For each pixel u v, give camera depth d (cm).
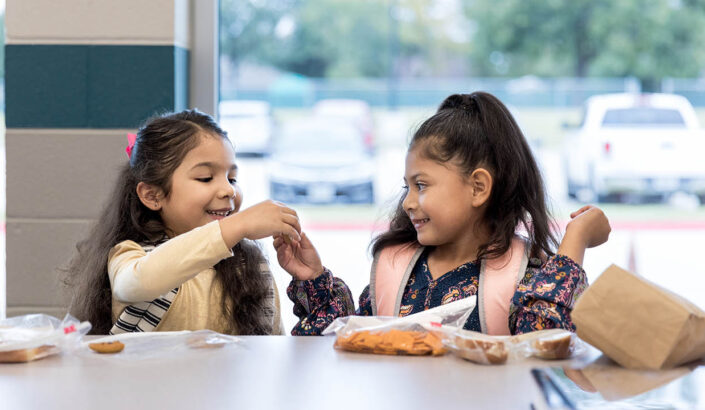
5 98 205
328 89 1320
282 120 1196
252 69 1349
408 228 141
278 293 155
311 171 1111
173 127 139
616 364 92
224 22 1335
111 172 204
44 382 87
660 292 90
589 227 120
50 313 205
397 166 1166
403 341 98
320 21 1363
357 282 525
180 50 208
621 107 1001
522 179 133
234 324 139
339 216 1082
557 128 1159
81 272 148
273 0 1345
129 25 202
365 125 1194
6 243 206
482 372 90
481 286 126
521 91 1250
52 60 204
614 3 1299
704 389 79
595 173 1004
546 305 112
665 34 1280
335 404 78
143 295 116
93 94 204
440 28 1375
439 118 132
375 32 1377
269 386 85
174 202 137
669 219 971
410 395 81
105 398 81
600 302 91
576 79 1317
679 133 988
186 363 95
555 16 1332
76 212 205
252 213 118
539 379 79
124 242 132
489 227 133
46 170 205
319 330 129
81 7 203
